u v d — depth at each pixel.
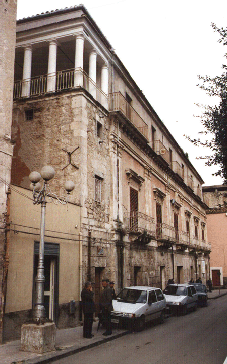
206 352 8.89
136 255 19.62
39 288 8.77
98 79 18.28
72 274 13.16
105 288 11.62
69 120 14.95
